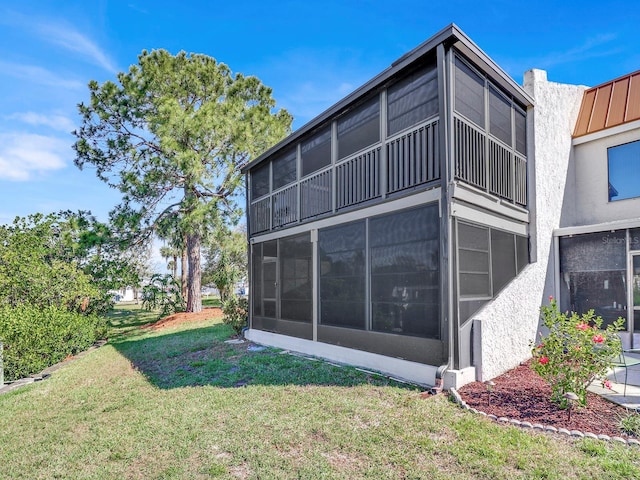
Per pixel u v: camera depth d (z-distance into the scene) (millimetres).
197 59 15812
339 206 7438
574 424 4039
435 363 5387
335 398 4973
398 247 6062
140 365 7742
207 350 8766
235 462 3520
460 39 5488
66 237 12547
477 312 5766
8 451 3965
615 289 7332
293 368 6578
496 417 4234
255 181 10773
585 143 8953
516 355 6305
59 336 8703
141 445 3918
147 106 14594
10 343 7582
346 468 3359
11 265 9570
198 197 14078
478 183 6004
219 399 5164
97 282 12688
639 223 6938
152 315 18906
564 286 7965
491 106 6598
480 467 3279
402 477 3203
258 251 10219
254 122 14297
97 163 14531
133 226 13406
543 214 7734
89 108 14312
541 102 8008
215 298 32188
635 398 4695
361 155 6973
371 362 6336
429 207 5645
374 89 6719
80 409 5184
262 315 9750
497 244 6469
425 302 5598
